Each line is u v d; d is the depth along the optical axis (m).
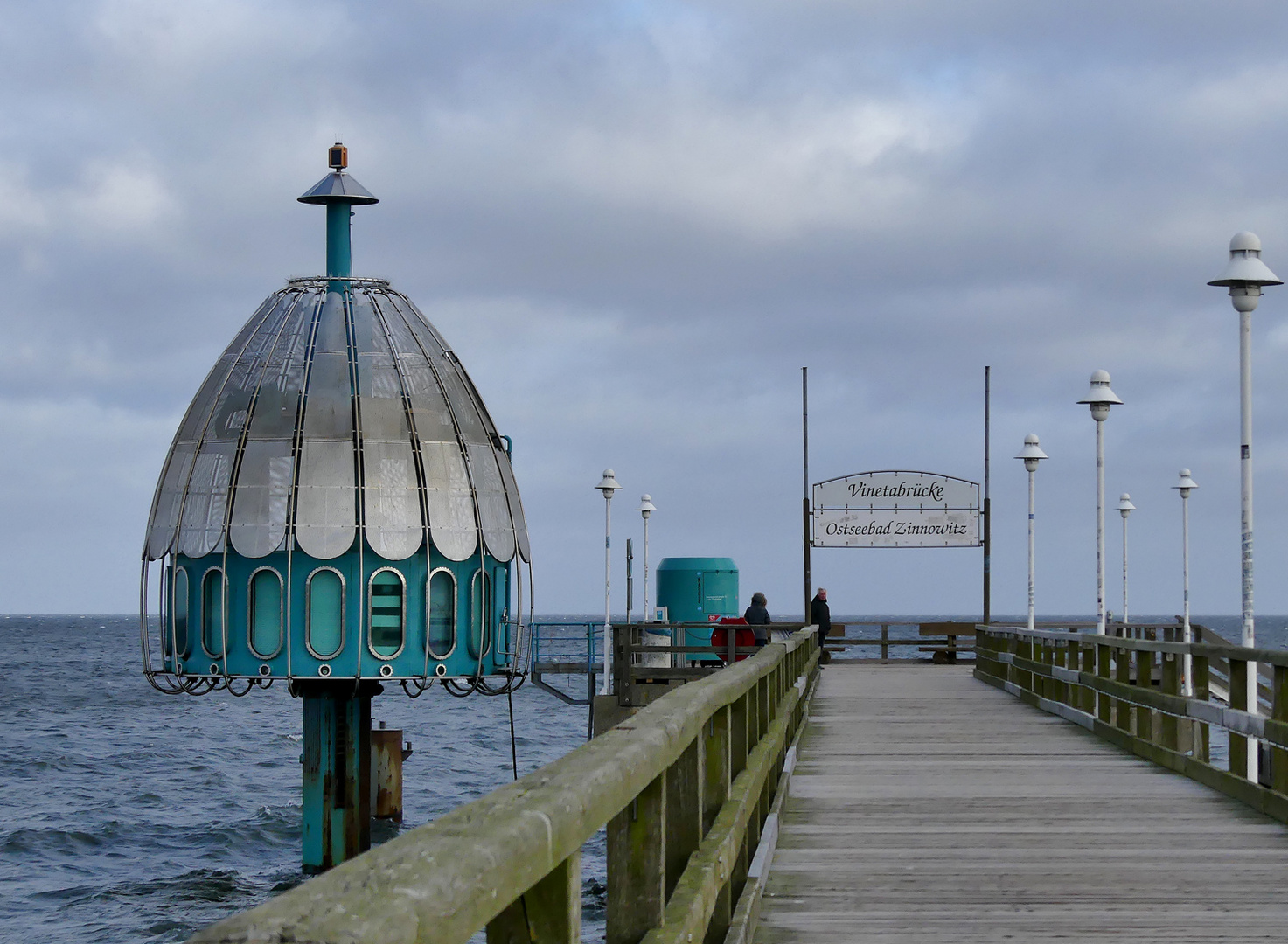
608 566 33.25
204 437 28.06
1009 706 23.08
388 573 27.17
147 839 32.31
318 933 1.69
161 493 28.30
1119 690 17.25
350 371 28.36
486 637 28.78
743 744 8.94
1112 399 29.36
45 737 58.88
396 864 2.08
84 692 91.88
